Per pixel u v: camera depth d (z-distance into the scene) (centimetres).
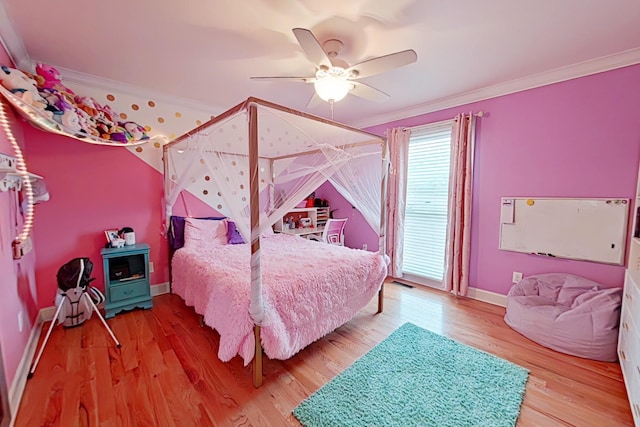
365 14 165
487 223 293
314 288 200
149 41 195
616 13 162
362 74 185
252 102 156
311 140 248
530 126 259
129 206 288
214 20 171
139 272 277
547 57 217
